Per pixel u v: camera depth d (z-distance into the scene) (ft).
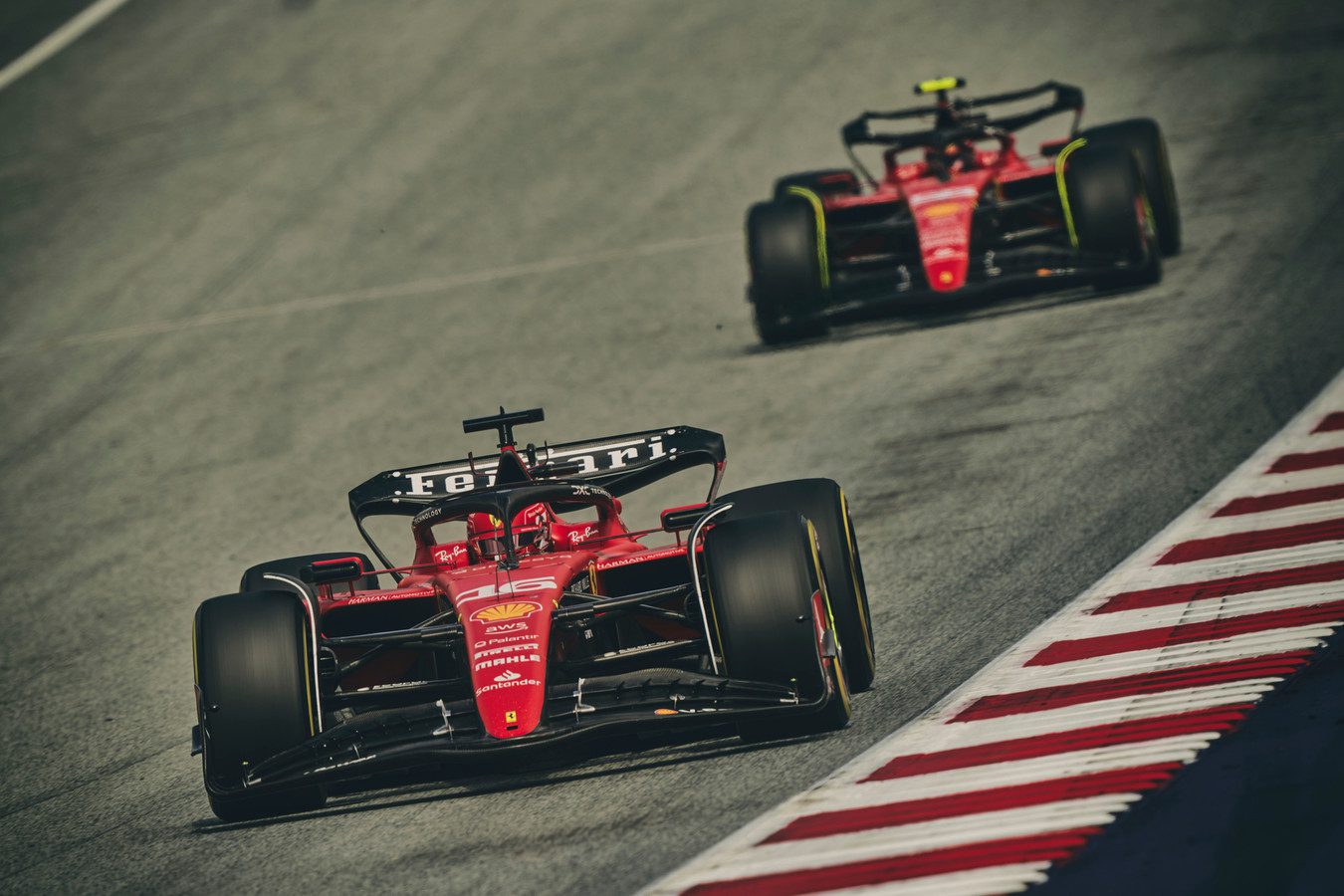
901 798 66.23
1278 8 290.76
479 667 75.00
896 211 183.21
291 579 80.74
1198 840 58.18
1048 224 182.19
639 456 94.89
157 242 261.24
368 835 72.64
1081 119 255.29
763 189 248.93
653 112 287.69
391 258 241.76
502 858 66.44
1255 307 158.10
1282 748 65.41
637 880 61.57
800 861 60.75
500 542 88.63
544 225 246.06
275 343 210.79
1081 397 141.38
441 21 345.92
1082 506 114.62
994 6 312.29
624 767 77.25
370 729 75.31
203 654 76.69
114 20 372.79
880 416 147.54
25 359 220.84
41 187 293.84
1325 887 53.78
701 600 77.82
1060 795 63.93
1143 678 77.41
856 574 86.02
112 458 178.19
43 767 96.63
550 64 317.63
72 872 75.77
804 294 174.29
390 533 141.59
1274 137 228.02
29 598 137.80
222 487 161.38
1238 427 125.39
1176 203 181.78
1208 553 97.91
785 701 75.31
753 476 137.90
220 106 319.06
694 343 184.44
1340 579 87.81
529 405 170.91
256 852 73.05
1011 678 81.76
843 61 298.35
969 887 56.54
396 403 179.83
